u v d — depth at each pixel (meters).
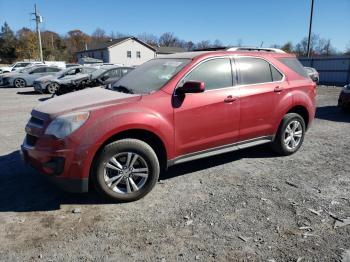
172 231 3.36
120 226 3.47
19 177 4.79
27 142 4.04
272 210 3.78
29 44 66.12
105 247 3.11
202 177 4.78
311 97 5.85
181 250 3.05
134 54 61.78
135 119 3.84
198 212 3.74
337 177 4.79
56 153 3.62
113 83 5.18
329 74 30.58
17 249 3.08
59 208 3.87
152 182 4.08
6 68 33.62
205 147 4.59
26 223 3.54
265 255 2.96
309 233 3.31
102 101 3.99
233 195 4.18
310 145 6.49
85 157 3.65
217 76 4.68
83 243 3.17
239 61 4.95
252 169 5.10
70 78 15.28
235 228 3.40
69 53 94.56
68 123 3.64
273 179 4.70
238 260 2.90
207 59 4.62
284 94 5.38
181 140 4.31
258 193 4.23
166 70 4.59
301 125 5.78
